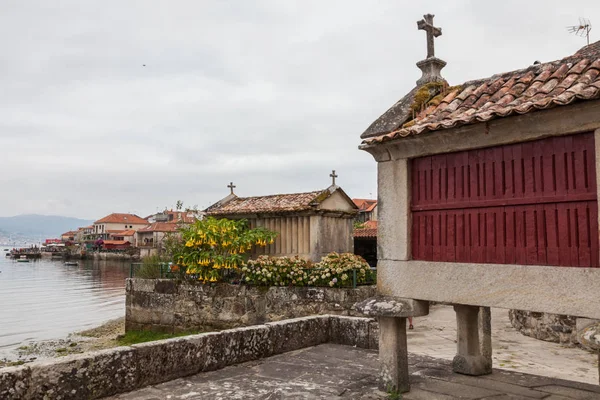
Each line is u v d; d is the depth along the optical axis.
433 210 5.66
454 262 5.36
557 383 6.42
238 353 7.43
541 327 11.43
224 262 14.72
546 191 4.70
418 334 12.04
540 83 5.40
